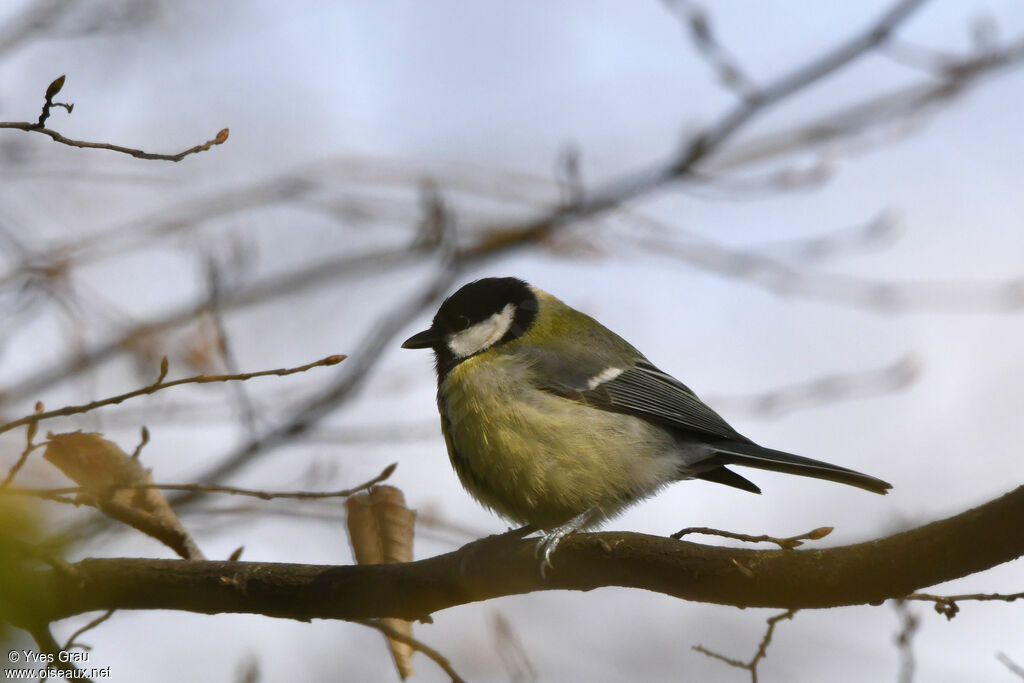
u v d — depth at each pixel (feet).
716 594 21.86
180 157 20.27
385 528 26.89
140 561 25.00
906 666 27.48
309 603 25.11
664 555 22.45
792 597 20.89
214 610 25.31
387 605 25.26
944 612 21.81
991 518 18.44
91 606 24.75
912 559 19.34
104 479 25.12
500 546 25.31
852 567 20.02
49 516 18.15
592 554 23.54
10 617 16.51
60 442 25.13
